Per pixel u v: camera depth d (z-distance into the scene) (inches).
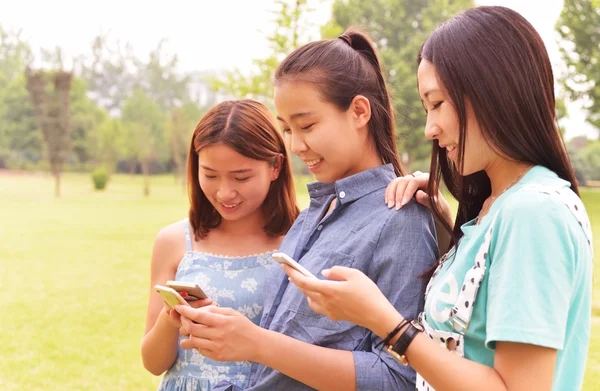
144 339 84.3
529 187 51.9
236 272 89.4
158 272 94.1
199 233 93.1
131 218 837.2
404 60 1200.8
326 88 68.9
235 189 83.8
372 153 75.0
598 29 904.9
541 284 48.2
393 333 53.1
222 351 64.6
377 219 69.6
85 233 647.8
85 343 259.8
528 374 48.0
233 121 82.7
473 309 53.9
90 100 2541.8
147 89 3095.5
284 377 70.4
